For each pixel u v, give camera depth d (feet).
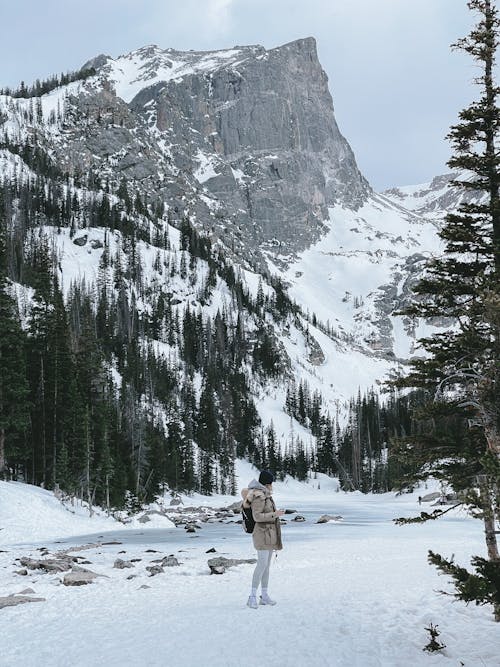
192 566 68.13
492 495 24.25
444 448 37.63
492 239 40.70
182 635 29.81
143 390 537.65
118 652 26.84
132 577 59.21
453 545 84.84
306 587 46.88
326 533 128.77
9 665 25.62
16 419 186.39
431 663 24.47
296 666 24.06
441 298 40.65
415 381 39.40
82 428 204.64
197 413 564.30
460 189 43.21
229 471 503.61
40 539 135.44
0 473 186.80
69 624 34.65
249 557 76.79
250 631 30.30
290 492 564.30
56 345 228.43
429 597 39.88
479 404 34.40
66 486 190.08
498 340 34.81
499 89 42.73
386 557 71.92
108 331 611.47
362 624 31.83
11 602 42.98
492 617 32.60
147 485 298.35
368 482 545.85
